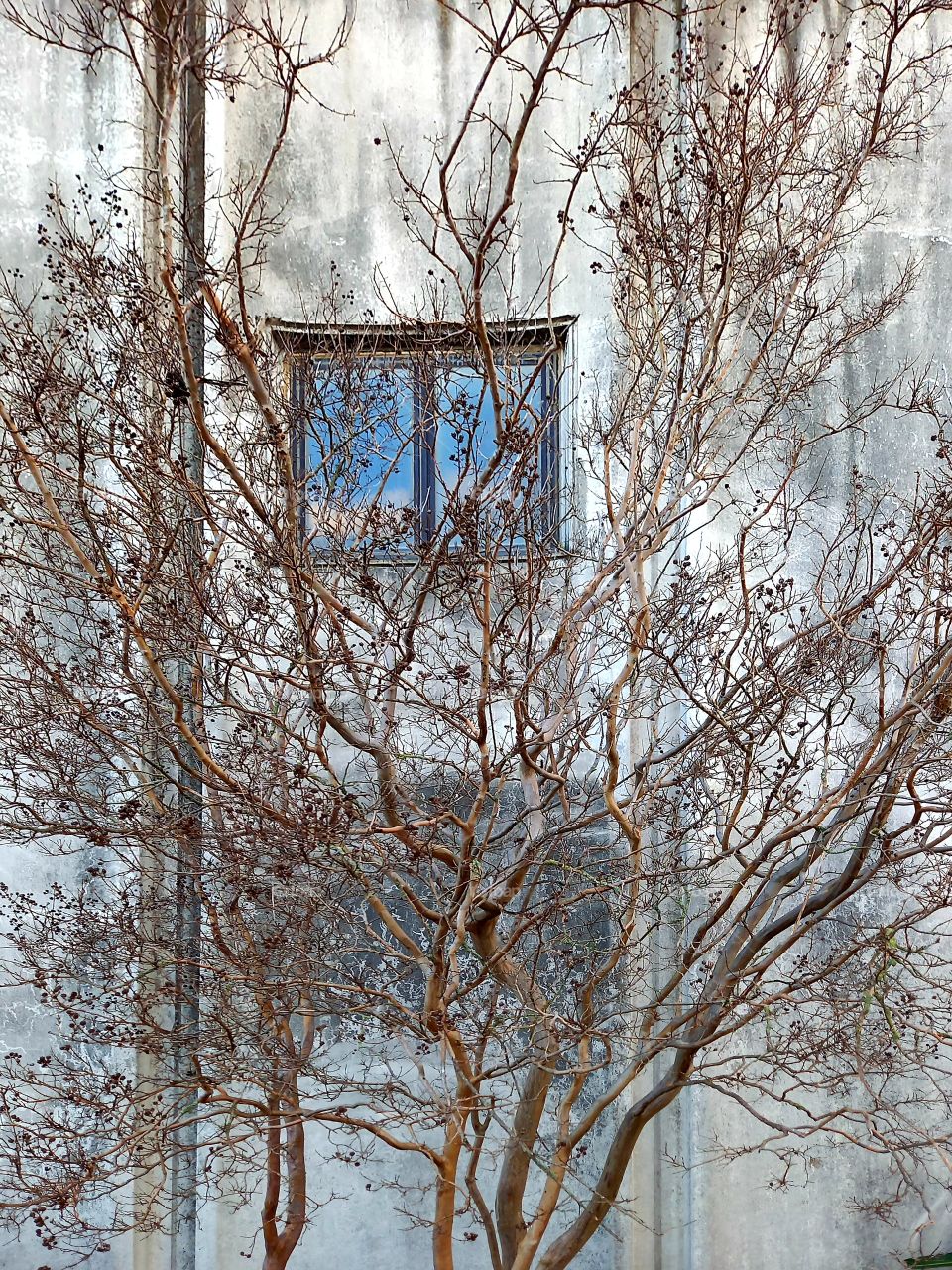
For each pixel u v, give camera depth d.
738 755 9.32
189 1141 10.73
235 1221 10.71
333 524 9.12
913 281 11.88
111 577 7.31
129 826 8.70
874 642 8.15
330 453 8.39
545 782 9.22
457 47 12.30
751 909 8.85
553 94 12.23
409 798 8.16
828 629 9.43
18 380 8.36
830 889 8.41
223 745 8.20
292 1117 7.98
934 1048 9.13
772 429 11.83
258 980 7.72
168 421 9.82
